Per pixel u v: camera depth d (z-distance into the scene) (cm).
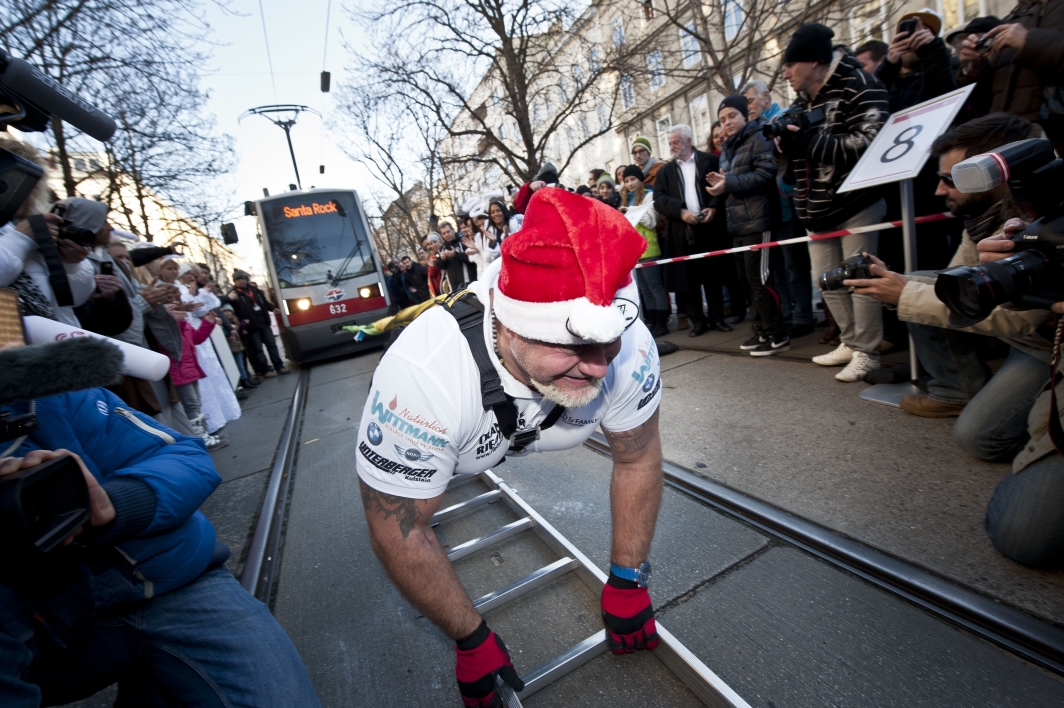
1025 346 187
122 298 262
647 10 1162
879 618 156
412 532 123
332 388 621
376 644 185
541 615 186
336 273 863
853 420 268
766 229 386
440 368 119
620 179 562
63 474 87
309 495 315
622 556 153
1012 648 138
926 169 319
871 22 863
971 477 203
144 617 109
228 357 701
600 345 98
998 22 285
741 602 171
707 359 427
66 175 659
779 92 926
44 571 93
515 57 979
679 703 142
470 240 612
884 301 216
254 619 116
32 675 96
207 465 121
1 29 581
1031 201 141
